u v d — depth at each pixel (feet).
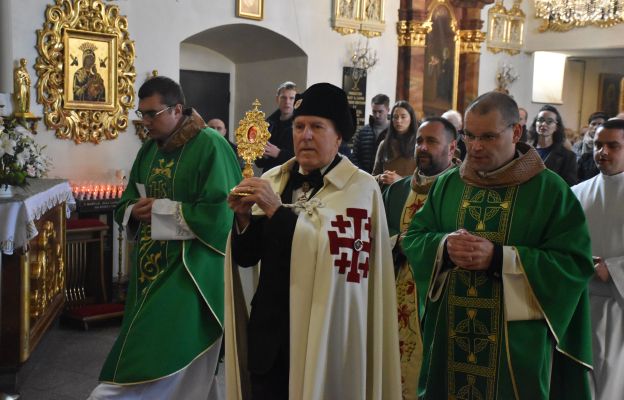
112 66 22.89
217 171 11.30
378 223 7.69
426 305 9.07
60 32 21.48
